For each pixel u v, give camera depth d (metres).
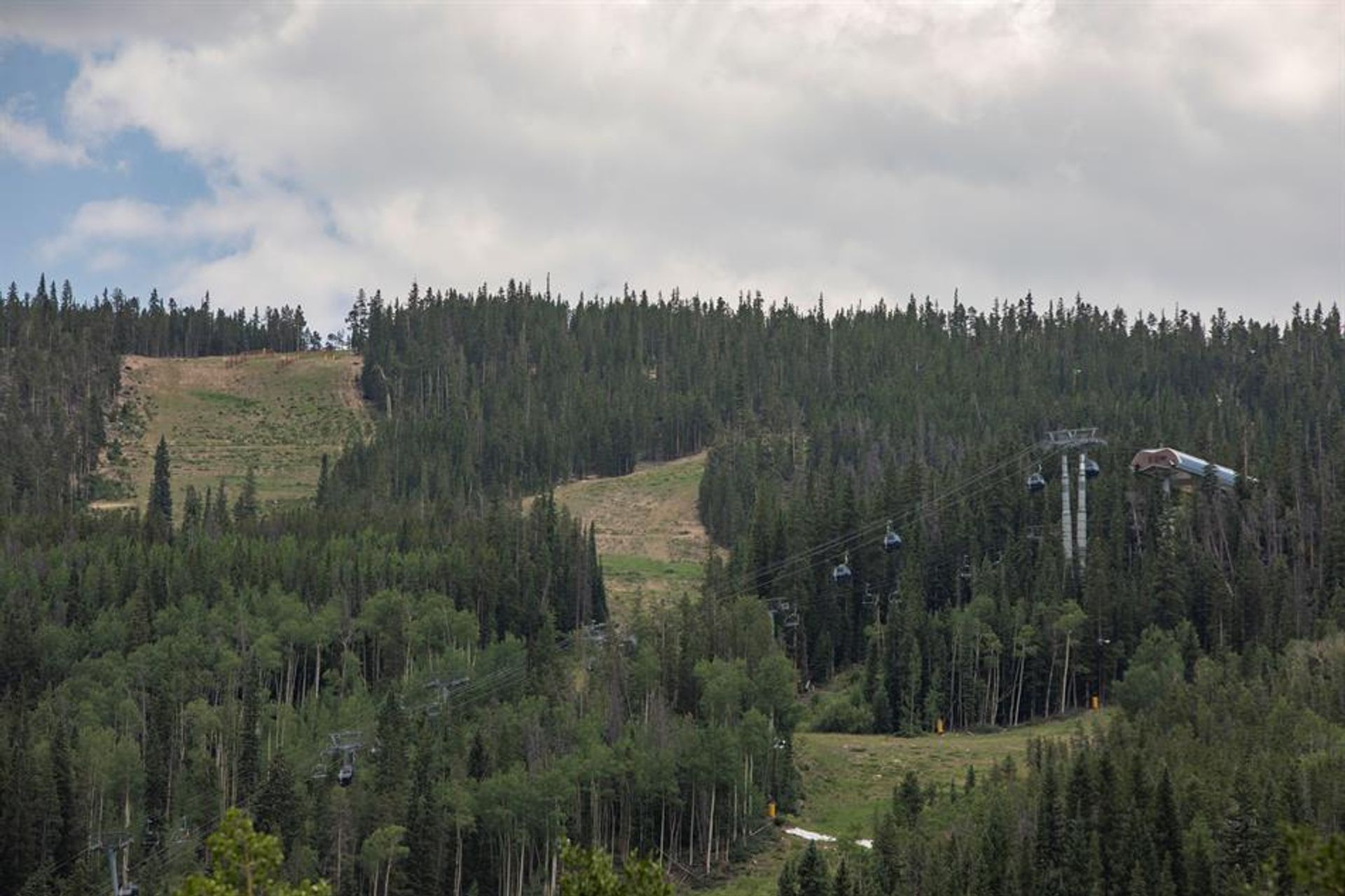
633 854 89.88
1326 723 165.38
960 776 187.62
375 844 161.50
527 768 175.88
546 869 167.00
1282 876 120.31
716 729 176.25
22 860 170.00
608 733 183.88
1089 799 146.50
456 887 166.25
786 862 153.75
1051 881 139.50
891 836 150.75
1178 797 145.00
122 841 171.62
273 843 78.25
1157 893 135.62
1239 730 163.62
